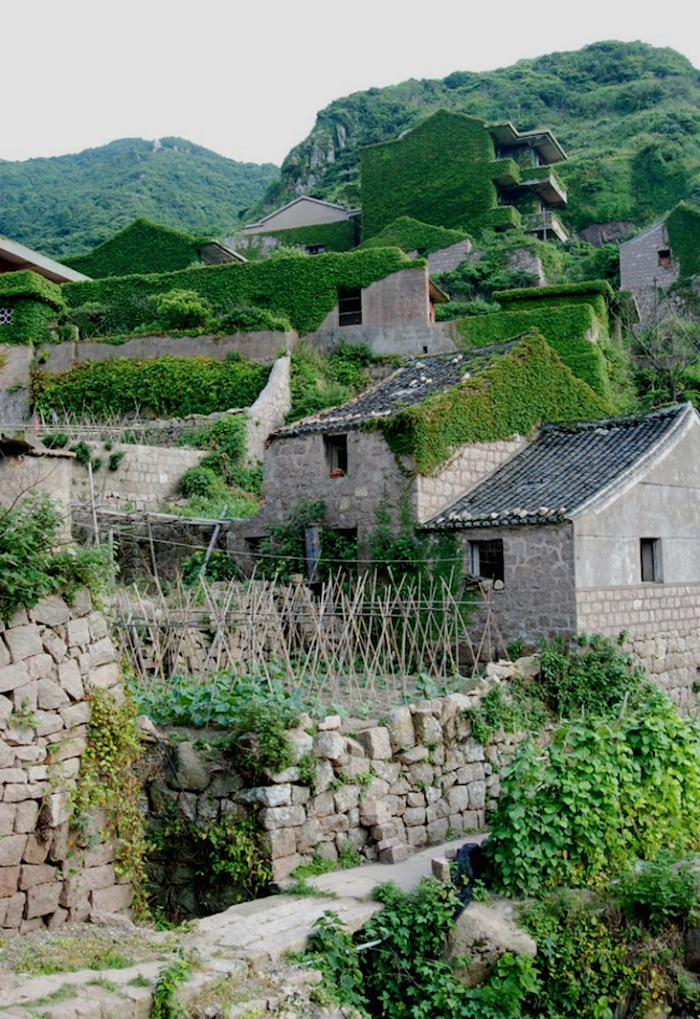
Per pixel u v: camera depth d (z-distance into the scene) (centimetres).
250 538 2058
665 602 1845
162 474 2573
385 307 3506
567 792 1047
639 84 8369
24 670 886
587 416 2205
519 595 1684
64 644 929
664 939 994
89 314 3656
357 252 3556
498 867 1018
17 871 863
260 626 1578
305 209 5969
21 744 876
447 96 9144
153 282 3734
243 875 1045
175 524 2156
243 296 3650
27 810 872
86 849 927
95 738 942
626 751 1132
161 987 743
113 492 2444
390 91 9250
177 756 1103
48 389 3353
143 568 2128
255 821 1055
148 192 9431
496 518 1705
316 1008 802
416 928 930
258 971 827
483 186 5484
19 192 9744
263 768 1063
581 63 9169
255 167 11481
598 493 1695
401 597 1805
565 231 5903
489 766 1347
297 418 3019
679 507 1920
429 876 1034
